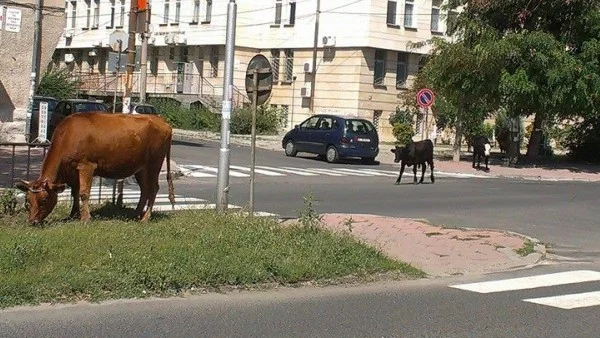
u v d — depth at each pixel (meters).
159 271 8.45
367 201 18.36
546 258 12.20
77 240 9.38
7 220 10.88
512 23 33.62
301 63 48.06
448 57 31.95
